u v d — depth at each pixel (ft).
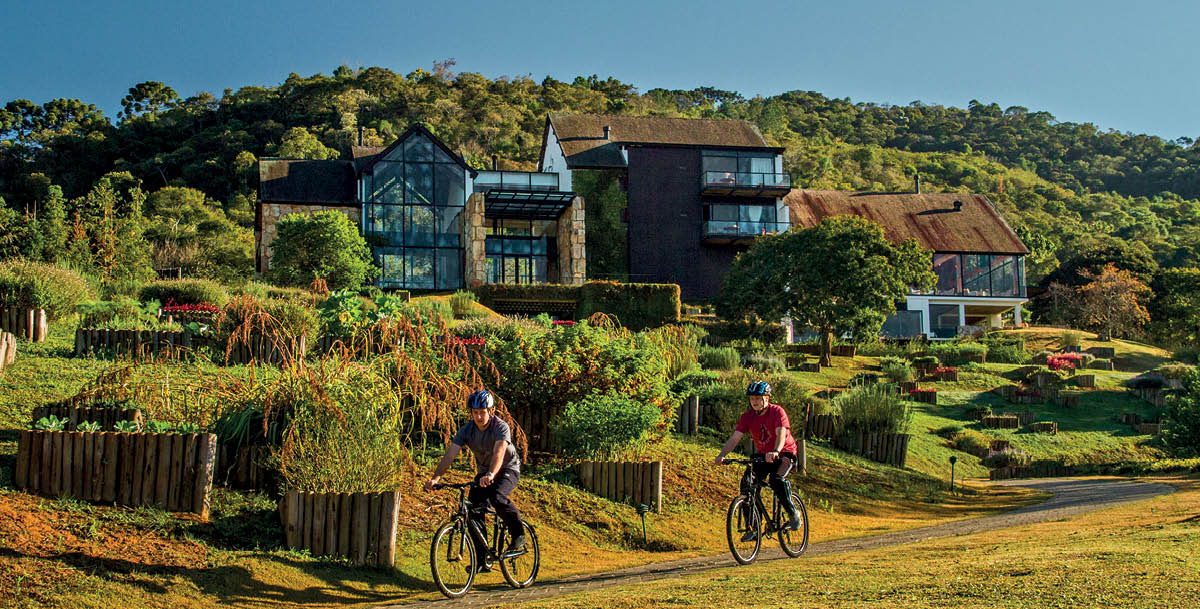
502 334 66.80
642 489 48.14
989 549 31.73
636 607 24.81
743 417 35.76
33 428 38.11
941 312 209.46
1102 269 248.93
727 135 200.44
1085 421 127.44
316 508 34.50
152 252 180.86
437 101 395.34
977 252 210.79
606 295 143.95
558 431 51.49
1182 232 442.50
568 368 55.01
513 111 399.85
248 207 311.06
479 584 33.58
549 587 32.32
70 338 62.44
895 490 68.13
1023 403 134.62
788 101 642.63
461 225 162.71
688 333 115.34
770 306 148.36
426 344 52.29
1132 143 648.79
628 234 188.65
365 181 159.84
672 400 61.31
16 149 367.66
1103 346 180.14
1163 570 24.26
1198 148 628.69
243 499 36.50
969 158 563.89
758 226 193.57
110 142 367.04
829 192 221.46
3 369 49.96
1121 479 84.74
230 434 38.99
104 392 41.96
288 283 134.00
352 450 37.06
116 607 27.04
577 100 447.83
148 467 34.04
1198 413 101.09
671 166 192.54
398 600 31.07
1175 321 244.01
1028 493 73.51
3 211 133.80
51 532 30.37
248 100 401.49
